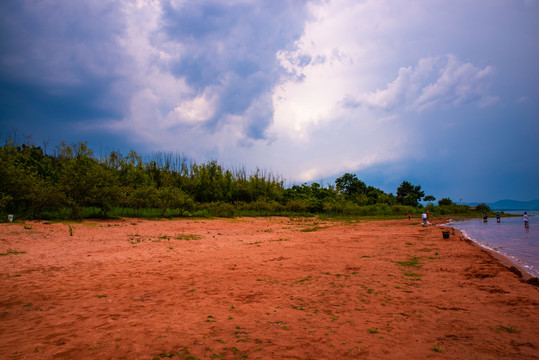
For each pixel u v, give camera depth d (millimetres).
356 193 76062
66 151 24203
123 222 22859
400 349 3793
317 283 7426
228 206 35938
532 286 7062
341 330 4453
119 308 5438
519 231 26391
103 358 3447
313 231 22391
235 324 4688
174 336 4148
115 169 38000
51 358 3422
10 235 13555
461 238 17344
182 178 47219
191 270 8852
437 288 6922
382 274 8414
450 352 3699
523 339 4074
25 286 6840
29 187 20484
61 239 13789
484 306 5602
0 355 3469
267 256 11305
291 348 3799
